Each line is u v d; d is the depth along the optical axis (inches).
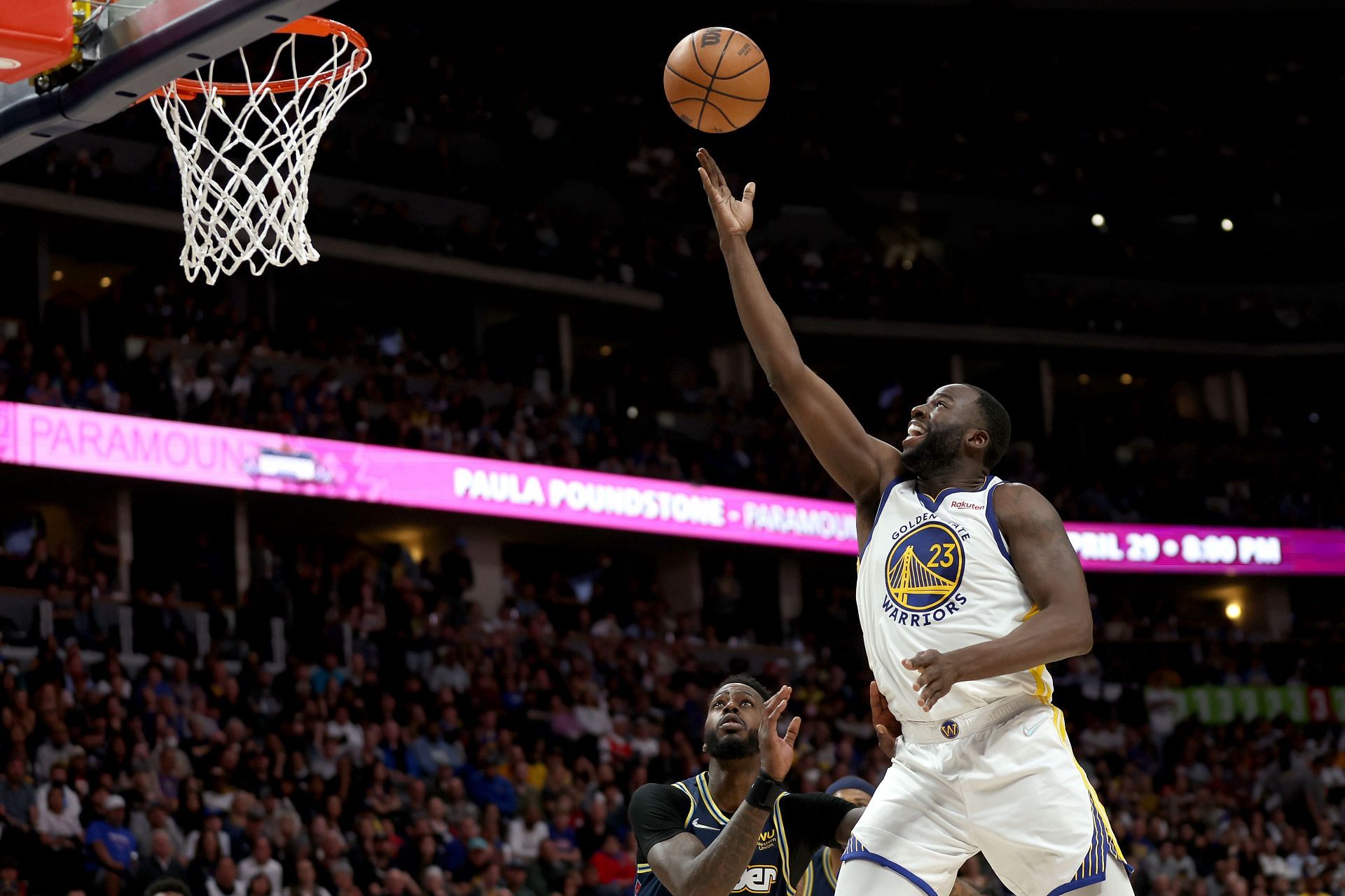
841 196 1018.7
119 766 467.8
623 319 902.4
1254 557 946.7
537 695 641.0
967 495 129.5
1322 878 652.7
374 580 677.9
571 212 911.7
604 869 518.9
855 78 1114.1
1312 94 1139.3
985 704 125.3
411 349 820.6
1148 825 672.4
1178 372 1066.7
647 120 989.8
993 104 1111.0
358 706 556.1
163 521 707.4
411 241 800.9
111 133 744.3
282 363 735.1
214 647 591.2
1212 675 859.4
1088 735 757.3
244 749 503.5
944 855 127.0
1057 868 122.4
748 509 836.6
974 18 1115.3
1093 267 1053.2
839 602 880.3
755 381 961.5
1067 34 1151.0
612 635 737.0
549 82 987.9
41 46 199.9
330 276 794.2
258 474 671.1
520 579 812.6
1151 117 1135.0
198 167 243.4
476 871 489.7
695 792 169.6
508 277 835.4
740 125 170.4
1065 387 1105.4
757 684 169.8
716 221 143.3
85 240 723.4
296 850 458.0
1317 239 1087.6
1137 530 931.3
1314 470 1002.7
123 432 636.1
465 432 765.9
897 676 128.2
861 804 185.6
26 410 611.8
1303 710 832.3
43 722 479.5
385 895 459.8
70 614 572.7
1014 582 125.8
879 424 977.5
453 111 895.7
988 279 1031.6
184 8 194.4
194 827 454.3
